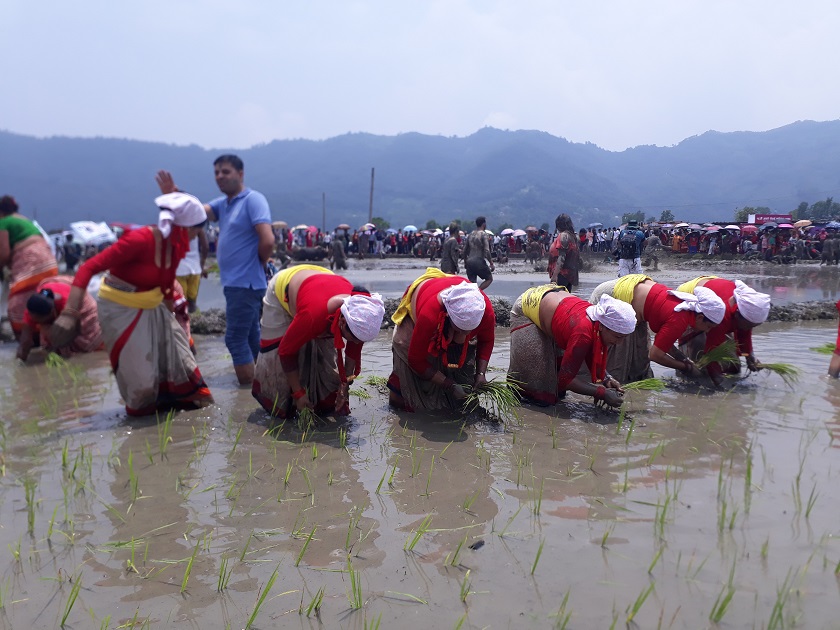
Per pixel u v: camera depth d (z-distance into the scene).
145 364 5.14
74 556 2.97
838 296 14.62
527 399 5.70
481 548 2.98
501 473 3.95
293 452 4.38
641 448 4.39
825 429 4.77
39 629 2.42
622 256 14.73
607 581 2.69
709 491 3.62
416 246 38.97
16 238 8.43
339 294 4.79
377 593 2.62
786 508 3.38
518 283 18.86
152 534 3.17
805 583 2.66
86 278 5.02
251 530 3.20
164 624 2.43
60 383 6.53
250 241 6.02
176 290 6.23
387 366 7.09
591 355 5.38
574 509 3.40
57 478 3.92
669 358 5.99
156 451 4.42
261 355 5.21
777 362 6.98
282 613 2.49
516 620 2.42
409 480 3.85
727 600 2.42
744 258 29.92
